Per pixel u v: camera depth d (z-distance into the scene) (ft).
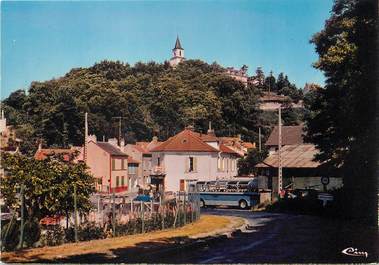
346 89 80.69
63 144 101.50
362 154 75.82
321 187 129.70
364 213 80.28
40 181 52.80
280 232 68.74
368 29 71.36
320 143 98.27
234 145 202.49
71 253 46.06
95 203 68.80
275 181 139.54
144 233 64.64
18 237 49.52
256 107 204.54
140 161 195.31
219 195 133.49
